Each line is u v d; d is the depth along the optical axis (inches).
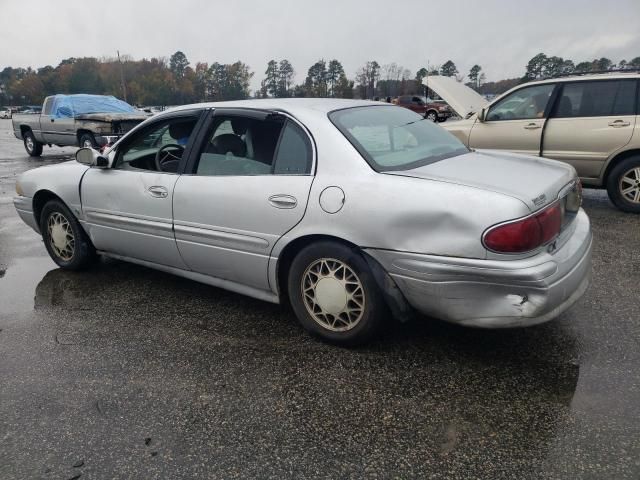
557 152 257.4
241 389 106.6
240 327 135.0
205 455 87.7
